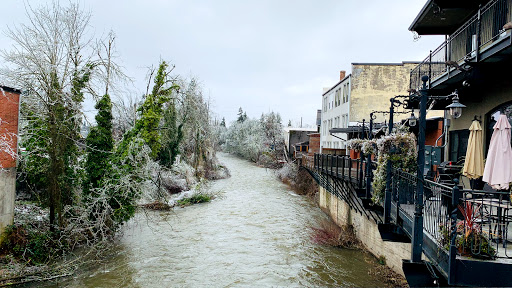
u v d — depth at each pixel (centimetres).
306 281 1036
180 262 1201
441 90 1038
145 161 1467
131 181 1394
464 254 492
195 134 3238
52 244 1150
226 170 3878
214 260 1225
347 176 1362
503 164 586
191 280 1051
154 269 1134
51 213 1192
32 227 1191
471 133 744
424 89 591
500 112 854
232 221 1800
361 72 2572
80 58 1337
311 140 3756
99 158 1370
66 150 1330
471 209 513
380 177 869
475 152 725
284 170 3494
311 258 1238
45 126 1265
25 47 1184
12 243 1053
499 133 600
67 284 999
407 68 2545
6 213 1062
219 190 2720
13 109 1096
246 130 6200
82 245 1290
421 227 581
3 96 1055
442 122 1443
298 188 2788
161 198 1723
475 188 862
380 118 2520
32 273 954
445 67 1063
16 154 1074
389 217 809
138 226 1675
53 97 1200
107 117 1415
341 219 1658
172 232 1585
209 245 1395
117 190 1304
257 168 4750
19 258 1027
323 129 3712
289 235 1538
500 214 536
